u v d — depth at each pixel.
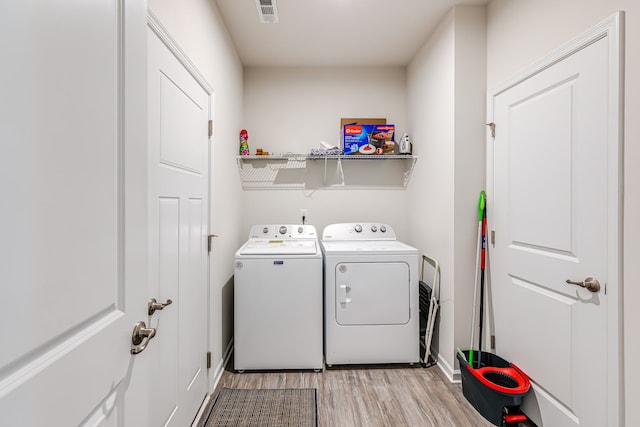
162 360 1.27
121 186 0.68
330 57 2.82
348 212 3.04
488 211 2.01
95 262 0.59
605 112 1.23
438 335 2.33
